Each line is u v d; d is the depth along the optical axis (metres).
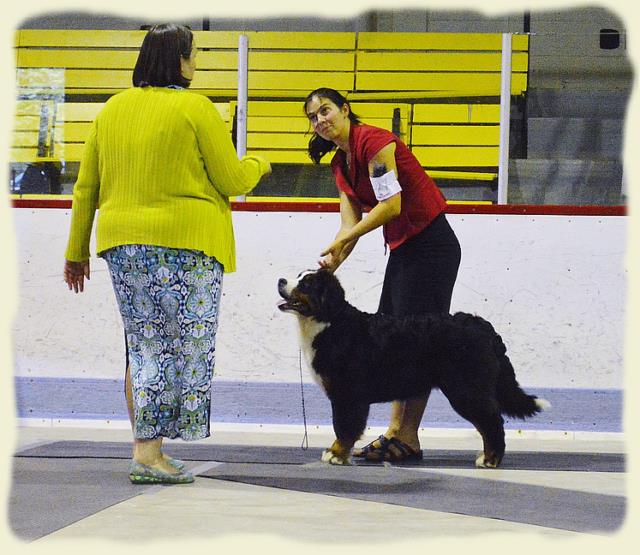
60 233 9.98
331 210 9.87
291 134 14.09
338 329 7.64
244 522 5.28
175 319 6.45
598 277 9.72
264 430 9.84
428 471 7.35
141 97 6.45
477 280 9.80
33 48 14.54
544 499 6.16
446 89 14.39
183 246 6.36
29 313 10.02
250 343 9.91
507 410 8.00
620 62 14.02
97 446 8.35
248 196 12.47
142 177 6.35
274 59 14.41
